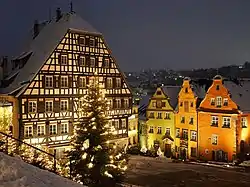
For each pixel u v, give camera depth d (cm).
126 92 4447
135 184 3178
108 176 2581
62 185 980
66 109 3875
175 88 5469
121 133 4391
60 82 3831
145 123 5438
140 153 5047
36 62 3847
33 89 3641
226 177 3572
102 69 4184
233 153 4450
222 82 4625
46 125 3725
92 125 2714
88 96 2808
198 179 3466
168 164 4253
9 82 3947
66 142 3862
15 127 3600
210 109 4694
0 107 3362
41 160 1950
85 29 4031
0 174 949
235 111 4466
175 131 5097
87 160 2598
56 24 4175
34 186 909
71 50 3909
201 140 4775
